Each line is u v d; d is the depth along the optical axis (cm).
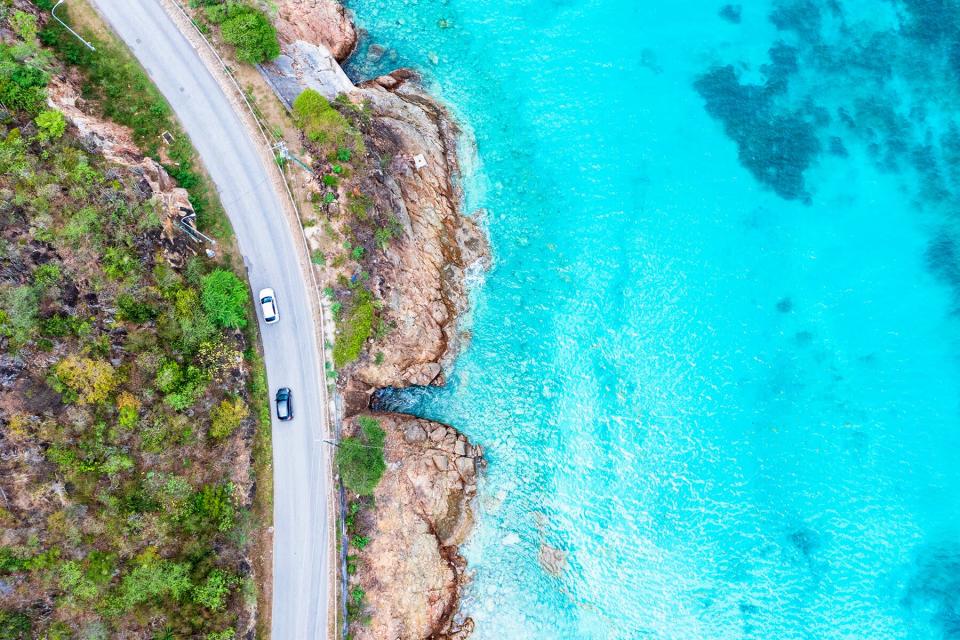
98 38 4247
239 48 4309
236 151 4309
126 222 3731
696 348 5088
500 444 4925
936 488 4847
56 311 3494
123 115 4206
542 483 4912
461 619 4606
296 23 4925
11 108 3653
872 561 4797
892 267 5156
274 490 4166
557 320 5112
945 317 5038
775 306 5147
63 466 3441
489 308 5088
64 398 3472
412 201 4856
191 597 3700
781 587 4781
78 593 3397
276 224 4303
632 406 5022
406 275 4678
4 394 3334
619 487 4938
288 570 4116
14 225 3469
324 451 4238
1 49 3728
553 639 4653
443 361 4916
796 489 4922
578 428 4984
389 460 4488
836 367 5053
